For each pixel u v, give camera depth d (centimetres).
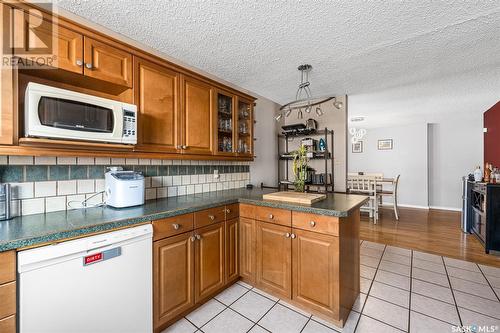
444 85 296
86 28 138
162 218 151
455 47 196
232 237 206
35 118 115
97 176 172
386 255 285
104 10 146
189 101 204
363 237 355
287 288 179
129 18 155
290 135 362
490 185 290
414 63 228
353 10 147
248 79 268
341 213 148
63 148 132
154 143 176
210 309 178
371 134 658
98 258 119
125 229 132
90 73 141
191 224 170
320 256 161
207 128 221
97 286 120
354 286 185
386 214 516
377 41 185
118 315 128
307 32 172
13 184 136
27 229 111
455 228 404
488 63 229
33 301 100
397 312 175
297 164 230
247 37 179
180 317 167
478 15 152
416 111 452
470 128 545
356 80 273
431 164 592
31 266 99
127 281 132
